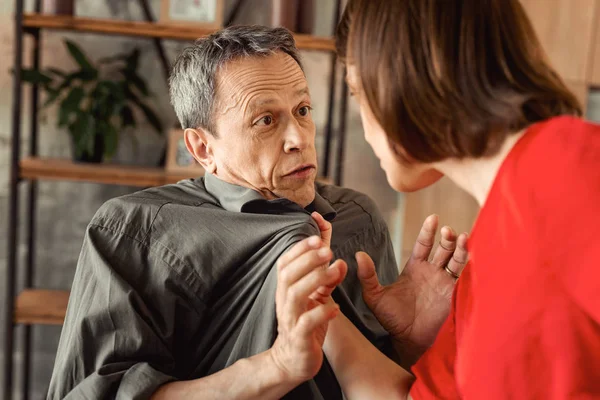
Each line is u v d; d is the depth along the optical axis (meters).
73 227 2.54
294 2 2.16
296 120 1.26
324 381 1.18
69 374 1.14
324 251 0.90
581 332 0.74
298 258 0.91
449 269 1.21
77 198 2.53
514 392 0.78
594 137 0.74
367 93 0.85
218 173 1.31
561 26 2.34
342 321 1.17
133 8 2.46
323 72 2.55
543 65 0.82
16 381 2.56
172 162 2.27
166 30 2.13
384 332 1.33
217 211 1.23
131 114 2.30
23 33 2.23
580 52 2.35
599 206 0.70
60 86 2.22
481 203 0.88
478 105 0.79
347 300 1.28
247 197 1.25
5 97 2.42
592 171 0.72
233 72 1.22
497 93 0.79
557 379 0.76
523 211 0.76
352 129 2.61
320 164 2.60
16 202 2.15
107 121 2.23
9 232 2.15
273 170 1.24
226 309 1.20
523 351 0.77
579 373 0.75
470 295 0.93
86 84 2.41
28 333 2.44
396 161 0.90
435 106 0.80
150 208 1.25
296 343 0.93
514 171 0.78
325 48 2.13
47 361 2.57
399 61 0.81
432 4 0.80
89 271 1.20
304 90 1.27
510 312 0.77
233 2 2.47
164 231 1.22
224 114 1.23
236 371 1.02
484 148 0.82
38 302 2.27
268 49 1.23
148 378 1.06
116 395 1.07
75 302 1.20
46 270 2.55
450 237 1.18
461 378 0.84
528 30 0.82
